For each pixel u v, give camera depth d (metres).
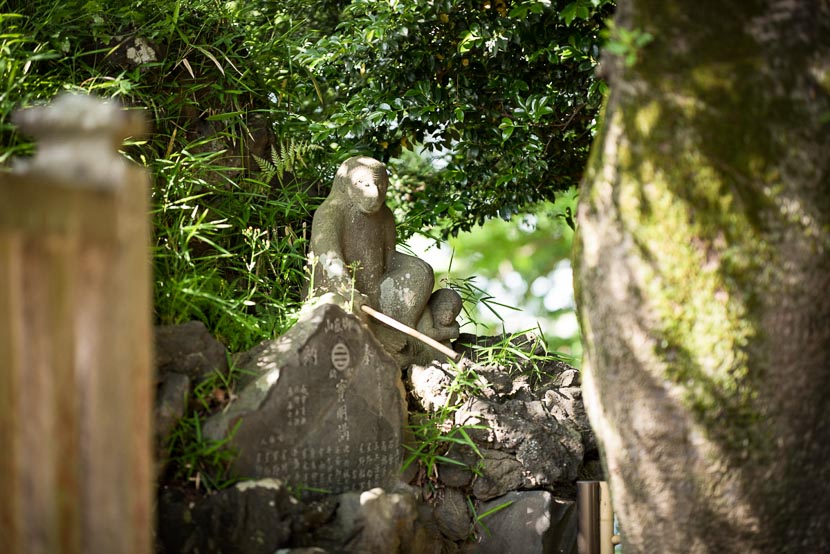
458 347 5.12
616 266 3.26
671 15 3.23
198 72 5.17
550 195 6.40
